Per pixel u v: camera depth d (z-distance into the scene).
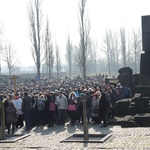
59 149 11.48
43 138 14.46
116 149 10.92
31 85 44.16
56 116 19.22
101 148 11.23
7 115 16.08
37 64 56.47
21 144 13.01
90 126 17.52
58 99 19.19
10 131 17.23
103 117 17.17
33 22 56.25
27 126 17.61
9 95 19.91
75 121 19.81
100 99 17.41
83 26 55.81
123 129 15.88
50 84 46.69
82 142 12.68
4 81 63.50
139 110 19.36
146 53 25.42
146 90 23.14
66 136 14.74
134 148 10.91
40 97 19.34
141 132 14.50
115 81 32.09
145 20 25.30
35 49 56.25
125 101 19.88
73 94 18.91
